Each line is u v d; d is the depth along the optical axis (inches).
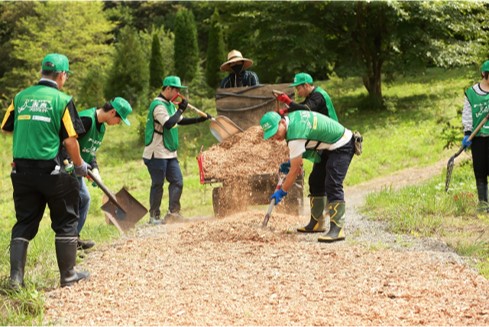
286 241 293.1
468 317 195.5
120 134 982.4
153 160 370.3
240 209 365.1
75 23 1348.4
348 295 217.2
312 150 298.5
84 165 234.2
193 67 1186.0
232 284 232.2
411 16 840.3
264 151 365.7
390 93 1019.9
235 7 879.1
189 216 440.8
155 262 264.5
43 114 221.9
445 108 872.9
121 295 223.8
